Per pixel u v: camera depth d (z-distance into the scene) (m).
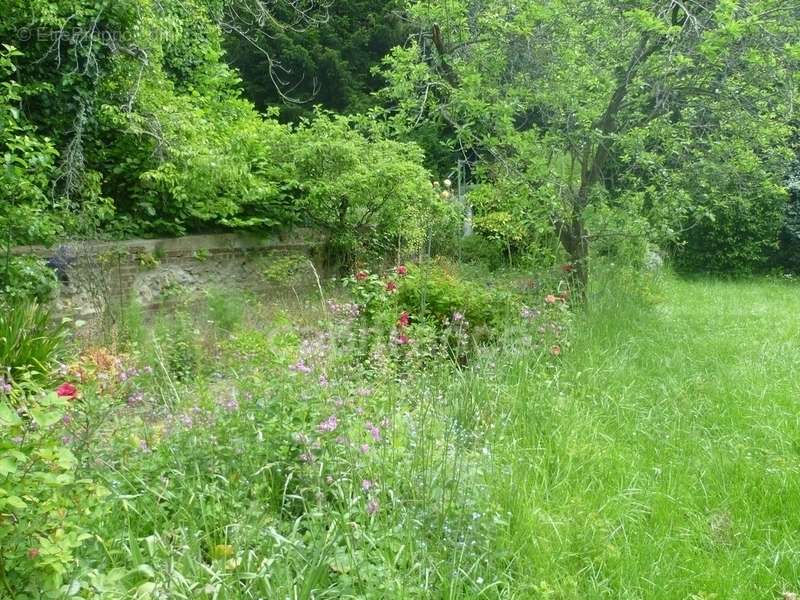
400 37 21.38
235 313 7.90
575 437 4.56
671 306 10.62
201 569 2.68
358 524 3.05
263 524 3.04
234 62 20.33
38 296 7.36
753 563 3.36
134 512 3.13
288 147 11.44
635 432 4.97
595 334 7.35
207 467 3.52
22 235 7.37
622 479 4.15
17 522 2.26
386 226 11.85
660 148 9.67
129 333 7.06
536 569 3.12
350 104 20.31
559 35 8.46
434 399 4.46
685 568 3.26
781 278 16.08
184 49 12.17
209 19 12.90
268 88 20.62
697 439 4.88
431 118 9.16
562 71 8.32
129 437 3.73
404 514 3.12
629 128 9.22
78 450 3.45
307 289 10.80
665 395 5.75
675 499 3.93
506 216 10.68
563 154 8.91
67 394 3.58
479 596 2.84
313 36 20.36
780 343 7.95
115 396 4.40
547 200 8.09
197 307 8.86
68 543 2.25
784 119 8.95
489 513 3.33
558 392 5.40
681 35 7.76
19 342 5.39
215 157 9.14
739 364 6.92
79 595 2.36
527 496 3.66
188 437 3.68
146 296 8.88
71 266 7.89
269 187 10.55
